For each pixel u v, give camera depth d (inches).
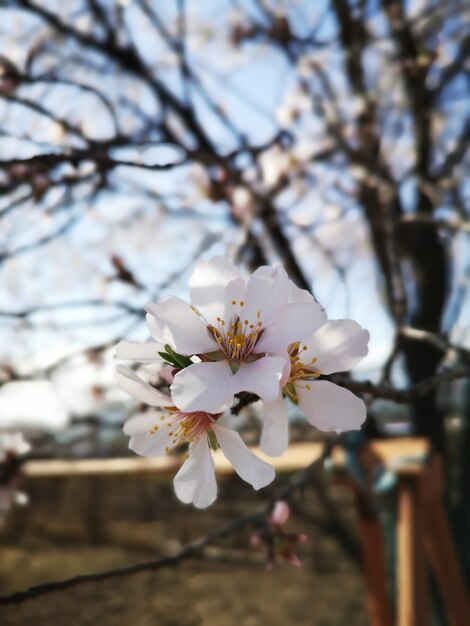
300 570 27.3
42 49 16.3
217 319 4.5
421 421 19.1
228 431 4.7
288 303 4.5
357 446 12.8
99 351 10.6
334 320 4.6
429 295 18.7
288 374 4.3
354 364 4.5
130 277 11.4
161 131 15.3
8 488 13.9
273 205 15.3
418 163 17.2
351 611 25.6
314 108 16.7
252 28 18.5
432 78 18.0
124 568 5.2
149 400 4.6
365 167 12.8
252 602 25.0
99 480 29.6
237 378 4.2
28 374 10.4
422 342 18.6
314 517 21.9
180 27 15.1
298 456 13.0
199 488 4.7
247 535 19.6
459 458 20.0
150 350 4.6
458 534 19.2
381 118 20.1
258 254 16.0
